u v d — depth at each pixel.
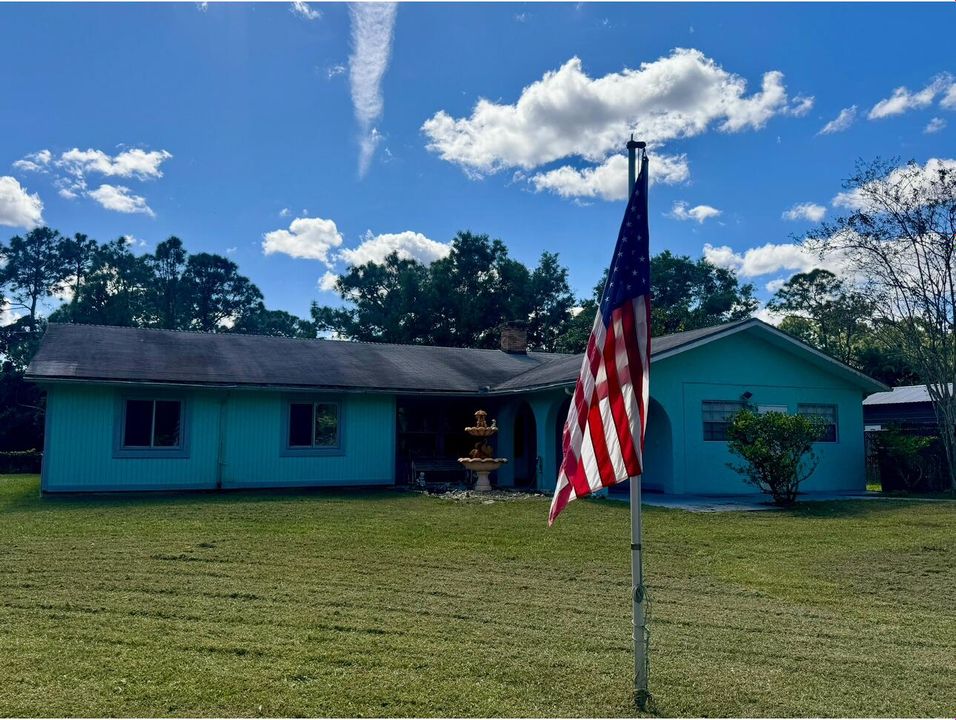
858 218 19.02
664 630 6.25
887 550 9.99
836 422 19.16
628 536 10.90
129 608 6.52
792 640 6.02
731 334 17.80
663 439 17.59
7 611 6.36
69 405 16.03
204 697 4.54
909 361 20.00
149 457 16.66
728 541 10.66
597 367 5.04
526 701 4.62
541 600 7.20
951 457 17.77
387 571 8.38
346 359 20.72
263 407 17.86
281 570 8.30
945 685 4.99
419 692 4.71
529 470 21.62
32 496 15.47
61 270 47.53
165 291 50.00
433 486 19.11
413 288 41.19
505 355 24.83
